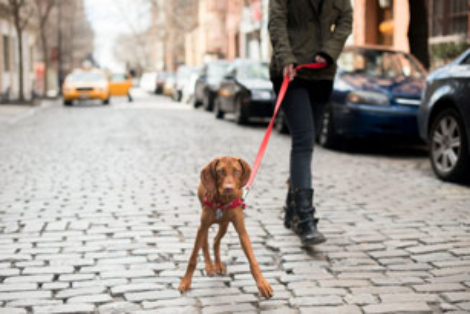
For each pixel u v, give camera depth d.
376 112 9.41
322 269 3.94
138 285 3.62
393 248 4.42
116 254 4.25
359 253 4.30
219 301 3.37
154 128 14.61
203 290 3.54
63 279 3.74
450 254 4.25
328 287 3.60
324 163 8.75
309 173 4.52
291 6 4.52
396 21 17.73
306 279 3.74
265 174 7.75
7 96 27.94
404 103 9.47
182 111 21.73
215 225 5.05
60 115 20.14
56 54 41.91
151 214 5.50
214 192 3.29
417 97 9.54
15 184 7.04
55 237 4.70
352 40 20.72
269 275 3.83
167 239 4.65
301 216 4.40
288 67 4.38
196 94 23.14
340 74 10.35
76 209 5.70
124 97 36.28
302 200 4.42
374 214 5.50
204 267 3.97
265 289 3.29
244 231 3.38
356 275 3.82
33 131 14.00
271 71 4.66
